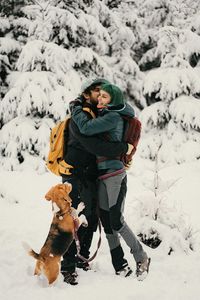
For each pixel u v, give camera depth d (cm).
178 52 994
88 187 384
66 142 383
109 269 410
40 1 1073
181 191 725
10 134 880
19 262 411
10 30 1077
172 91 957
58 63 916
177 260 441
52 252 349
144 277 377
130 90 1135
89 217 399
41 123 886
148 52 1227
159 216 516
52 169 391
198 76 981
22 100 869
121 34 1136
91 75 1030
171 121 960
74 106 378
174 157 898
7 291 346
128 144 376
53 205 359
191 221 593
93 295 346
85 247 404
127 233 376
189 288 374
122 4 1242
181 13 1286
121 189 376
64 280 368
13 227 532
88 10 1083
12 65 1051
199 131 968
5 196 693
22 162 867
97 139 362
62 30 998
